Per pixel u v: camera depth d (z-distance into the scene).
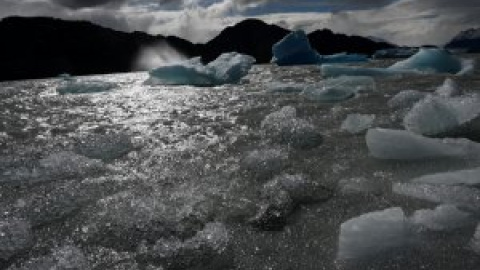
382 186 2.13
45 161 2.83
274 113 3.89
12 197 2.29
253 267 1.52
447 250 1.53
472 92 4.50
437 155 2.43
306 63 13.57
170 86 8.34
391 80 6.13
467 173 2.09
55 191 2.33
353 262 1.50
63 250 1.70
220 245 1.68
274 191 2.13
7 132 4.08
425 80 5.91
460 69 7.89
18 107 6.00
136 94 7.03
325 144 2.93
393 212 1.74
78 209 2.10
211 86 8.01
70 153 2.96
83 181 2.48
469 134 2.85
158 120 4.31
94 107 5.65
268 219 1.87
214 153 2.92
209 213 1.96
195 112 4.66
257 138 3.23
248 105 4.90
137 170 2.65
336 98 4.77
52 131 4.07
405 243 1.58
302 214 1.91
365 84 5.43
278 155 2.68
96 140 3.24
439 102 3.08
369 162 2.49
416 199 1.95
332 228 1.76
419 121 3.00
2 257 1.69
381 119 3.51
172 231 1.80
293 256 1.58
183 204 2.07
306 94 5.29
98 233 1.84
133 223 1.88
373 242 1.58
